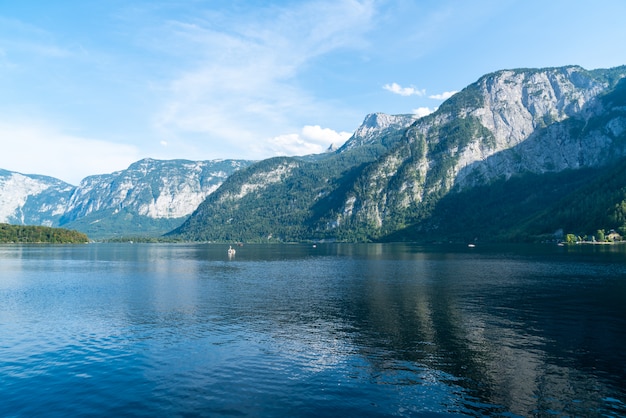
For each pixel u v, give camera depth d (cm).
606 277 9994
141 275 11525
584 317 5638
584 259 15175
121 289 8631
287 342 4512
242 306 6625
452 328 5062
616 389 3189
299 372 3606
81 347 4397
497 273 11156
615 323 5278
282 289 8531
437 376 3481
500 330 4953
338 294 7775
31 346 4441
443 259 16962
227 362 3884
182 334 4888
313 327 5172
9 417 2830
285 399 3059
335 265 14788
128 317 5831
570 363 3775
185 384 3362
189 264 15812
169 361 3925
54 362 3922
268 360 3922
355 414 2819
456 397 3069
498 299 7075
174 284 9481
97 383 3400
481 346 4303
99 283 9681
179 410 2900
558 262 14188
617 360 3844
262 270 13025
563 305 6500
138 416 2816
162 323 5456
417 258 17900
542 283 9050
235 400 3052
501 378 3422
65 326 5309
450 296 7419
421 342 4466
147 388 3288
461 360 3869
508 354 4034
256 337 4725
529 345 4328
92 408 2948
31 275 11525
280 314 5984
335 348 4278
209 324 5381
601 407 2894
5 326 5316
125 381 3434
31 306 6688
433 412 2838
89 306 6675
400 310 6200
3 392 3234
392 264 14800
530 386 3256
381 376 3488
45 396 3159
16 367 3791
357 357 3984
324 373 3575
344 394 3139
